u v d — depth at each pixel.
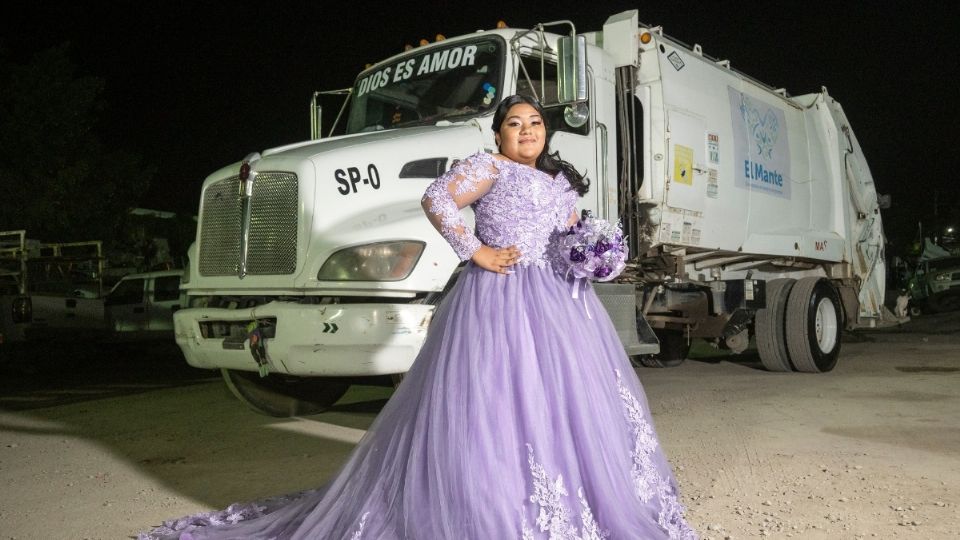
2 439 6.12
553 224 3.12
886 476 4.48
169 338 14.09
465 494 2.67
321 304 4.93
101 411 7.48
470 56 6.38
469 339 2.89
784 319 8.88
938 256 24.39
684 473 4.62
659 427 5.93
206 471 4.94
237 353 5.32
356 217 5.07
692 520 3.79
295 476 4.78
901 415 6.24
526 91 6.29
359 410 7.12
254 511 3.60
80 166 19.30
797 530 3.63
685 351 10.11
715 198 7.98
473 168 2.99
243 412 7.11
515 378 2.83
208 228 5.69
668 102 7.30
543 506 2.68
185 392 8.70
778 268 10.23
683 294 8.39
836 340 9.22
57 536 3.77
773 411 6.52
